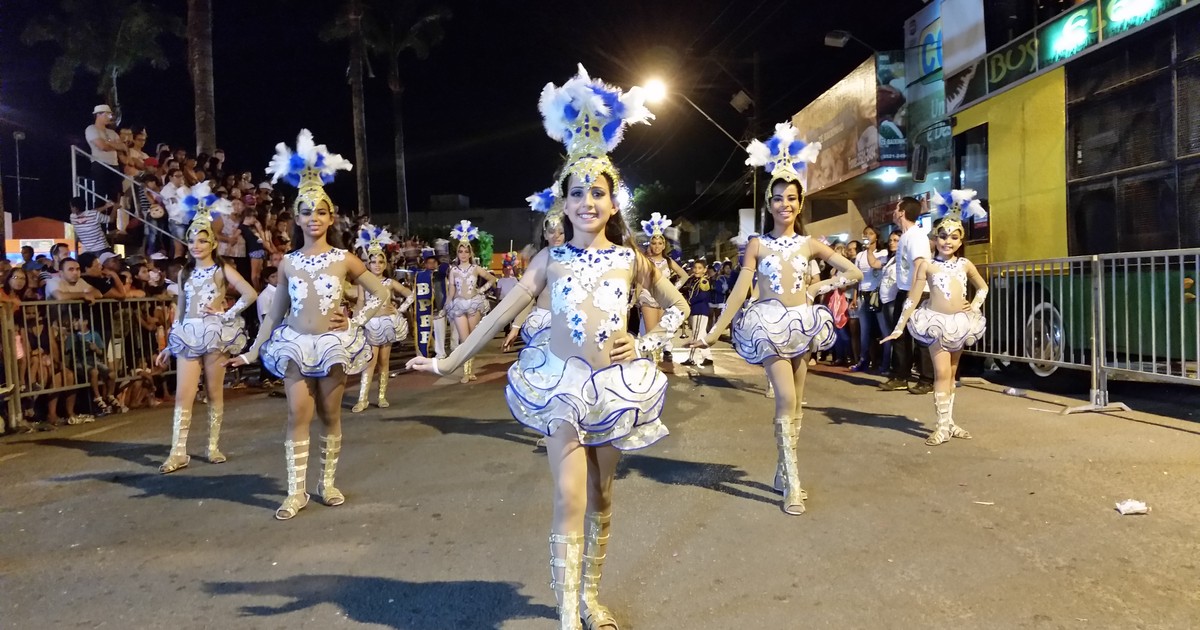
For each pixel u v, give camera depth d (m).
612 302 3.27
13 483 6.15
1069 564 3.96
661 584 3.90
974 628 3.33
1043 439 6.59
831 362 12.65
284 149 5.40
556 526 3.20
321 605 3.76
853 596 3.69
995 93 10.19
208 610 3.73
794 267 5.22
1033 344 9.13
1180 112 7.61
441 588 3.93
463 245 11.32
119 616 3.69
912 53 16.58
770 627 3.41
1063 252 9.02
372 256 9.95
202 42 17.88
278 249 13.98
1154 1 7.73
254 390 11.27
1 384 8.11
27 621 3.65
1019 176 9.78
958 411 8.02
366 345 5.51
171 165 13.73
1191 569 3.84
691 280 13.00
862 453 6.38
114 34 23.62
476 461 6.52
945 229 6.82
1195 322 7.18
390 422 8.42
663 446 6.86
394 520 5.02
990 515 4.75
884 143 16.98
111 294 9.50
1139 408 7.79
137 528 5.00
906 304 6.73
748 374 11.59
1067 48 8.94
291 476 5.25
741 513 4.96
